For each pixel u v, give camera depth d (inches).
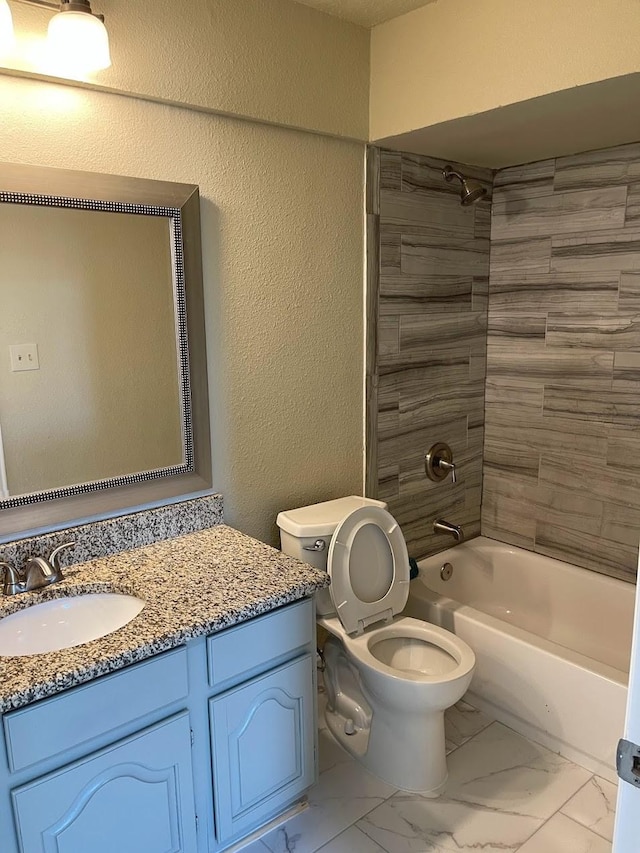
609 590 105.9
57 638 64.9
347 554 83.7
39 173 64.0
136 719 57.7
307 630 70.7
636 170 94.7
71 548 71.3
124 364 73.4
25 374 66.7
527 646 88.4
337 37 86.3
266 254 85.1
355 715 88.1
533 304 111.3
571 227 103.8
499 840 72.5
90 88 67.0
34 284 65.9
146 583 67.3
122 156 70.5
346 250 94.7
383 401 104.0
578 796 79.2
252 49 78.0
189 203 75.0
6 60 60.9
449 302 111.0
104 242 69.7
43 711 51.3
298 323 90.5
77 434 71.2
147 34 69.2
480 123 83.4
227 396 84.3
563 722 85.7
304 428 94.0
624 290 98.7
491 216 115.1
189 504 80.7
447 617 99.2
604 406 104.0
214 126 77.2
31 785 51.6
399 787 80.5
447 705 76.4
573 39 68.7
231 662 63.7
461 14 78.4
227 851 70.8
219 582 67.7
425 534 116.3
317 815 76.4
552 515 114.5
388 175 97.4
